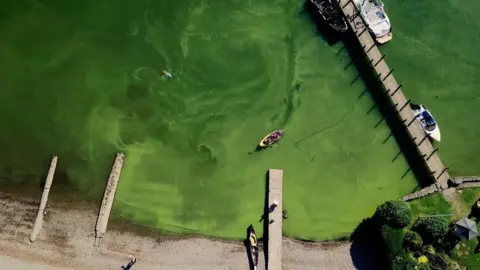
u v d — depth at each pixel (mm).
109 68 34781
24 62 34781
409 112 33969
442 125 34781
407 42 36438
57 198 31688
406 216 30188
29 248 30375
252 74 34938
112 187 31844
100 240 30750
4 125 33375
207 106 34125
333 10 35656
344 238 31891
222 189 32469
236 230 31688
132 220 31531
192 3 36375
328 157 33531
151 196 32125
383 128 34312
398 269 29531
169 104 34094
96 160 32719
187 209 31984
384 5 37219
